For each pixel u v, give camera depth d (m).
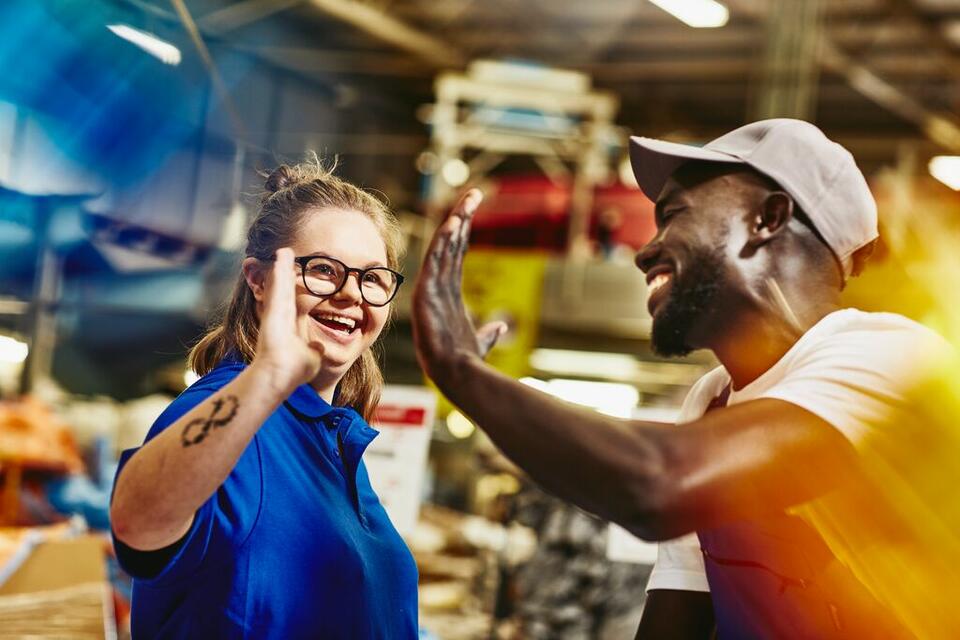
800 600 1.36
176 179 5.97
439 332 1.21
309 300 1.60
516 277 10.17
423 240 12.96
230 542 1.46
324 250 1.62
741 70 14.88
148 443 1.30
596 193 11.41
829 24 13.49
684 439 1.13
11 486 4.99
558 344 11.45
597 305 10.12
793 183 1.35
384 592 1.68
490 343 1.25
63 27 4.90
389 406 4.19
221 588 1.46
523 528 6.76
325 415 1.67
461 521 10.13
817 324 1.34
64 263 6.88
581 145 13.16
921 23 13.23
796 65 10.73
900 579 1.30
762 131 1.40
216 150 6.05
